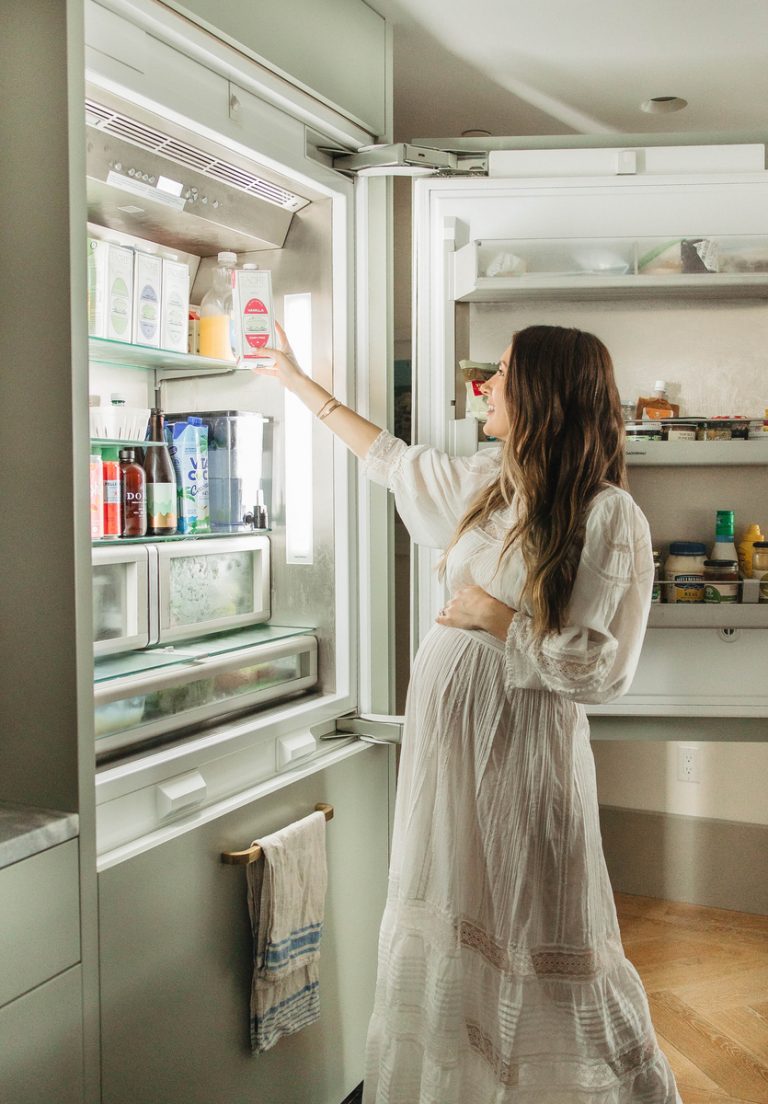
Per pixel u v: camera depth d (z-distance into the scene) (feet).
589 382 4.84
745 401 6.54
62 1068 4.14
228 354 6.31
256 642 6.18
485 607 4.79
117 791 4.66
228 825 5.21
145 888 4.63
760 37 7.27
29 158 4.12
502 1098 4.62
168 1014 4.78
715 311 6.51
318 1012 5.76
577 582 4.58
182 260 6.59
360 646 6.70
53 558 4.16
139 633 5.57
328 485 6.60
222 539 6.31
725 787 9.59
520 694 4.75
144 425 5.59
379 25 6.67
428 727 4.96
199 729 5.55
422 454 5.77
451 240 6.39
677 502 6.57
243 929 5.33
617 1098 4.75
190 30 4.90
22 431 4.20
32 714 4.26
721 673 6.53
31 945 3.96
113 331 5.36
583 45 7.43
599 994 4.73
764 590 6.27
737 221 6.40
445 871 4.79
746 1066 6.79
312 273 6.56
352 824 6.39
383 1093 5.01
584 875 4.74
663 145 6.56
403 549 7.13
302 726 6.14
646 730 6.64
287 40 5.62
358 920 6.46
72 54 4.02
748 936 8.93
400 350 7.88
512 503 5.00
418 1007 4.97
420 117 9.07
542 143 6.54
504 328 6.57
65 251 4.05
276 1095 5.63
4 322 4.20
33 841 3.95
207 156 5.53
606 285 6.05
